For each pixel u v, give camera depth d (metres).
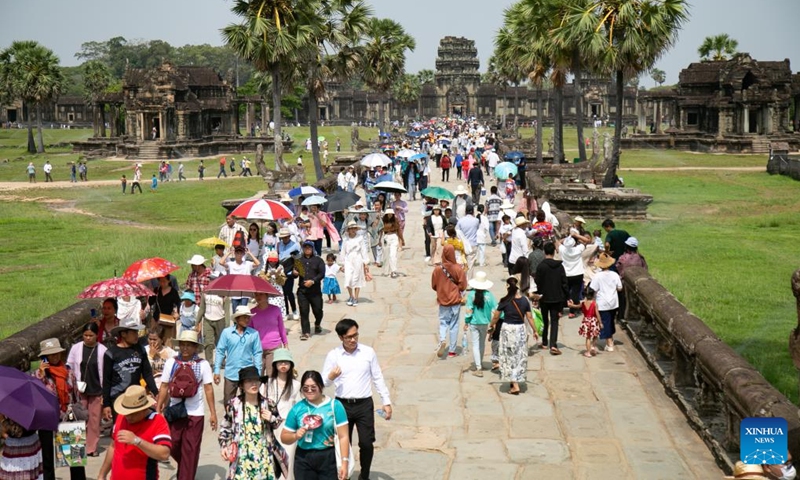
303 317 23.42
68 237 56.66
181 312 20.56
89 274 42.00
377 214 35.56
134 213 72.06
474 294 20.02
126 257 45.66
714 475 14.05
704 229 52.84
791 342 10.48
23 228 61.38
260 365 16.27
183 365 13.67
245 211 27.16
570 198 53.66
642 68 59.69
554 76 73.38
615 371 20.27
